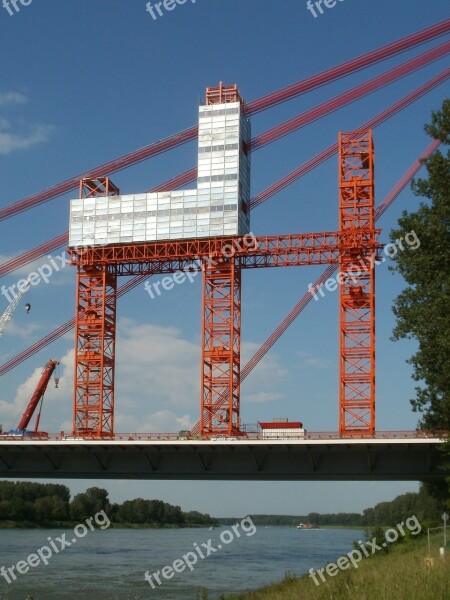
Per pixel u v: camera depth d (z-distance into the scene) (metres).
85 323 120.81
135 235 120.81
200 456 92.06
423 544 72.12
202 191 120.00
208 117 122.88
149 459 93.50
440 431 72.19
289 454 90.50
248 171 126.44
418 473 86.81
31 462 97.25
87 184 129.00
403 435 84.12
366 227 113.38
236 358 116.31
